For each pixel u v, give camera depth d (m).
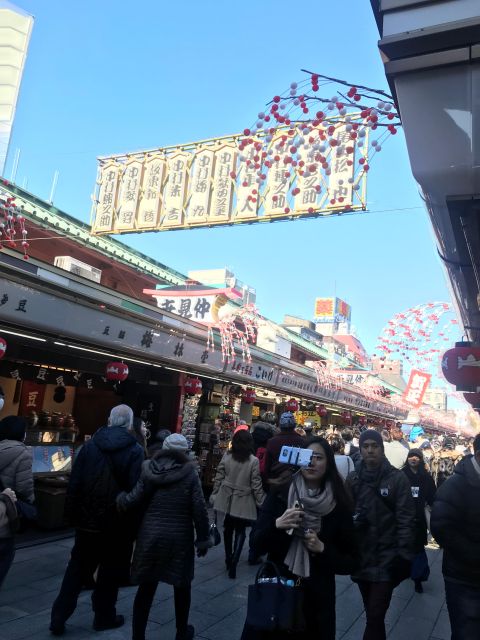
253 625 2.45
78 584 3.94
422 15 3.19
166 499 3.70
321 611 2.57
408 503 3.54
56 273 6.10
